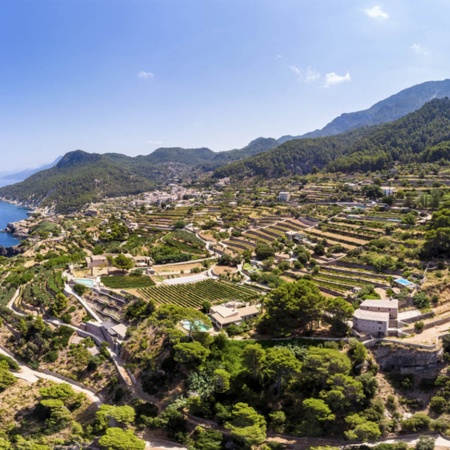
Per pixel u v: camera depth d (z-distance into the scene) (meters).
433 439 82.94
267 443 86.31
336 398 88.81
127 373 117.69
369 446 84.69
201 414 96.75
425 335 104.62
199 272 190.88
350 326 112.50
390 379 98.19
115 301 153.00
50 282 180.00
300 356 102.75
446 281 124.94
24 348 139.62
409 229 175.50
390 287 131.50
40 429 102.56
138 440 85.94
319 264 165.62
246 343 111.75
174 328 117.31
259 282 160.50
